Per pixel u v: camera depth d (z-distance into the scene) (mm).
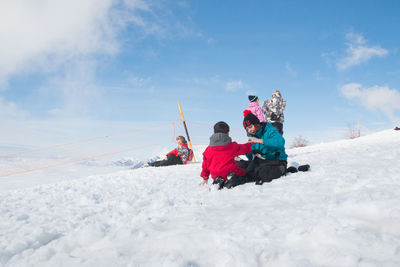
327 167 3922
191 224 2023
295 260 1303
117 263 1485
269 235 1607
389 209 1689
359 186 2500
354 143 9602
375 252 1293
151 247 1671
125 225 2191
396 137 9750
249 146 3604
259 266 1315
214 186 3404
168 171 6555
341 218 1699
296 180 3232
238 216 2084
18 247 2004
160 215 2385
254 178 3455
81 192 4633
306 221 1719
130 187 4707
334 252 1275
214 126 3664
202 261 1411
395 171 2900
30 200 4285
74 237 1939
